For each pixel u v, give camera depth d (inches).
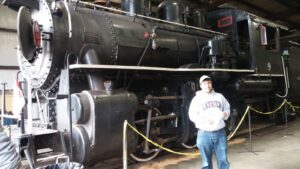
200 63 226.4
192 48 224.8
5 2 159.5
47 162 122.2
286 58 340.2
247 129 316.5
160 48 194.7
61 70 148.3
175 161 193.8
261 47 276.4
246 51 267.6
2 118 170.7
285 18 538.3
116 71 170.1
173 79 210.7
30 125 127.6
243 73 252.2
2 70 362.6
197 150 224.4
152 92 203.5
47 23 147.3
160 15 234.5
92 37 159.0
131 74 181.8
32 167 117.6
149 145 189.0
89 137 135.6
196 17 258.4
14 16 375.2
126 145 143.9
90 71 151.9
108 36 168.2
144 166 182.9
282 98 324.5
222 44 223.1
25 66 167.0
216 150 144.0
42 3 151.5
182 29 230.2
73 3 165.9
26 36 144.7
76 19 155.2
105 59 166.2
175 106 208.8
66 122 139.6
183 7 237.6
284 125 340.2
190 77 217.0
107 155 142.9
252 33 263.0
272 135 280.8
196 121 144.3
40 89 160.2
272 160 192.1
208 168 144.6
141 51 186.2
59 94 141.3
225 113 143.9
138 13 205.9
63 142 133.3
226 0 389.1
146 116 190.7
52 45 144.7
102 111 139.1
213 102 142.6
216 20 286.4
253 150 221.3
